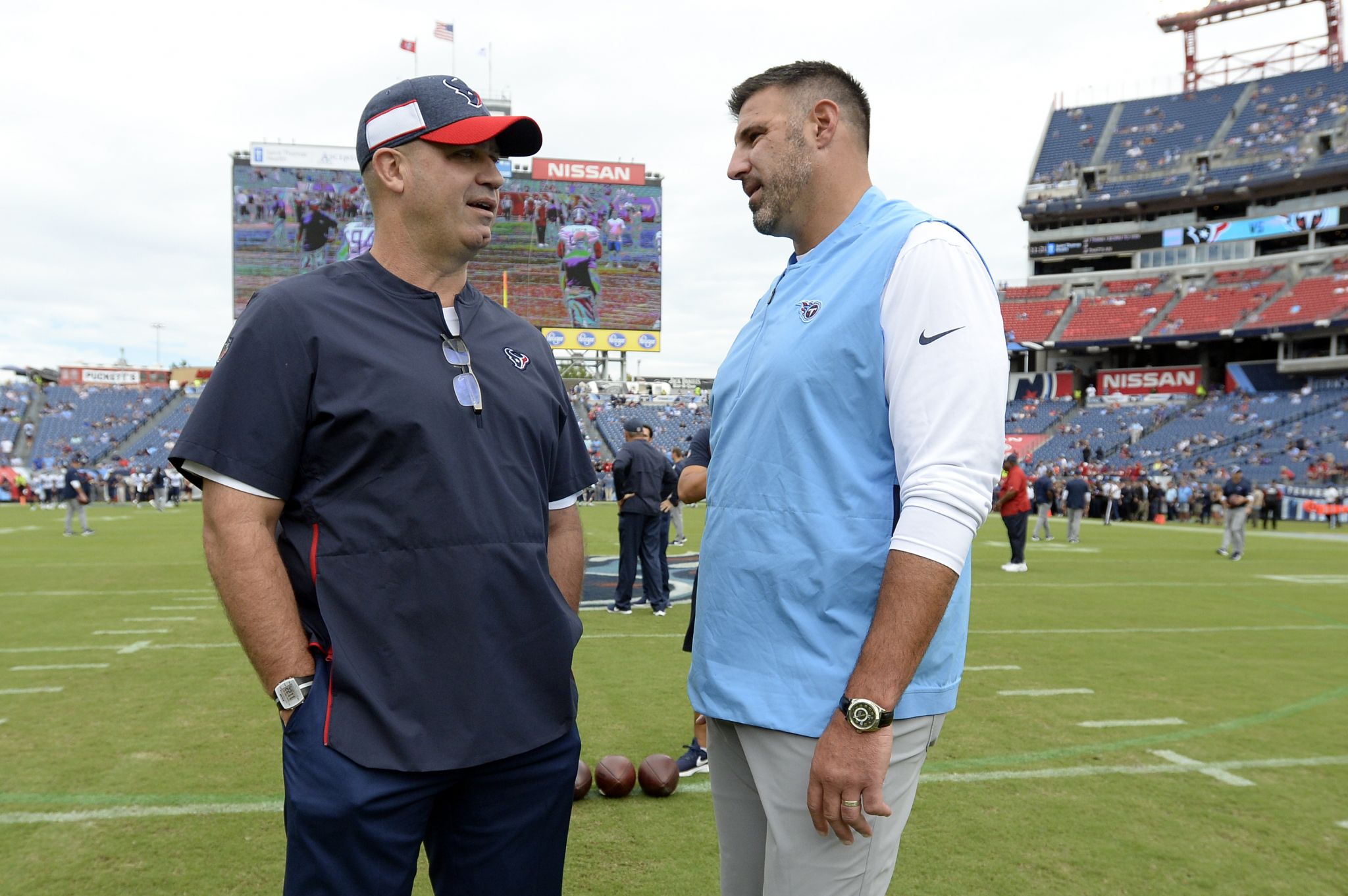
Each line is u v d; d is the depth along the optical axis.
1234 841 3.51
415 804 1.69
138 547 15.12
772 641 1.72
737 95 2.01
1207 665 6.73
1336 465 29.69
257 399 1.65
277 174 34.53
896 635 1.52
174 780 4.06
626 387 46.81
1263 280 42.47
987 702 5.61
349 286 1.80
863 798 1.54
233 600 1.64
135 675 6.09
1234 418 36.50
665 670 6.33
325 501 1.71
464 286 1.98
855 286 1.73
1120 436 38.16
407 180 1.81
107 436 39.47
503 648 1.78
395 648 1.68
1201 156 46.22
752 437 1.82
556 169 36.56
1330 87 45.81
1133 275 46.94
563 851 1.94
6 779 4.07
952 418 1.56
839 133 1.88
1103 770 4.33
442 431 1.73
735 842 1.90
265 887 3.05
